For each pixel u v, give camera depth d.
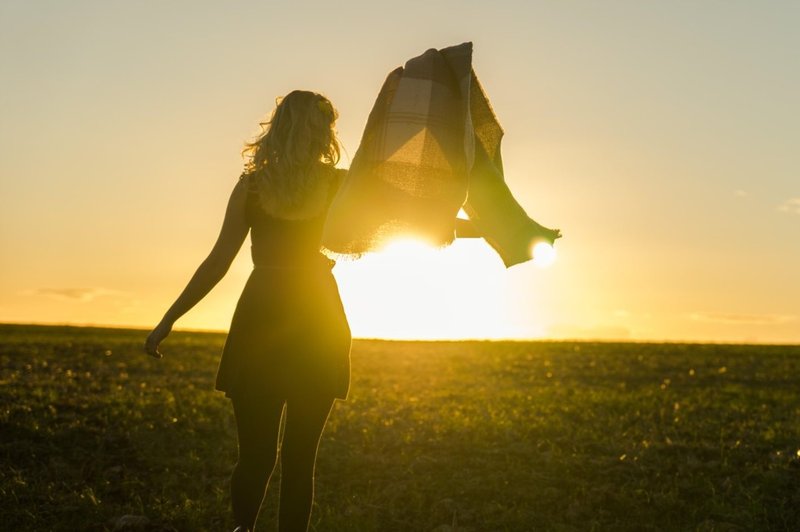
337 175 3.88
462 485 6.62
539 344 33.56
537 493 6.46
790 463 7.69
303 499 3.89
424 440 8.42
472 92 3.89
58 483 6.34
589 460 7.65
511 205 3.89
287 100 3.79
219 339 32.25
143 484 6.42
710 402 13.88
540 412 11.55
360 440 8.49
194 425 9.10
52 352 22.34
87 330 38.47
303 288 3.85
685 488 6.74
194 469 7.03
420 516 5.94
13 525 5.36
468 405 12.31
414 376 18.45
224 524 5.56
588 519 5.95
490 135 3.94
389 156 3.63
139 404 10.60
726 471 7.33
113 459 7.28
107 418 9.27
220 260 3.89
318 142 3.77
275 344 3.79
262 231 3.86
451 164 3.65
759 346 31.55
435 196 3.63
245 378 3.80
